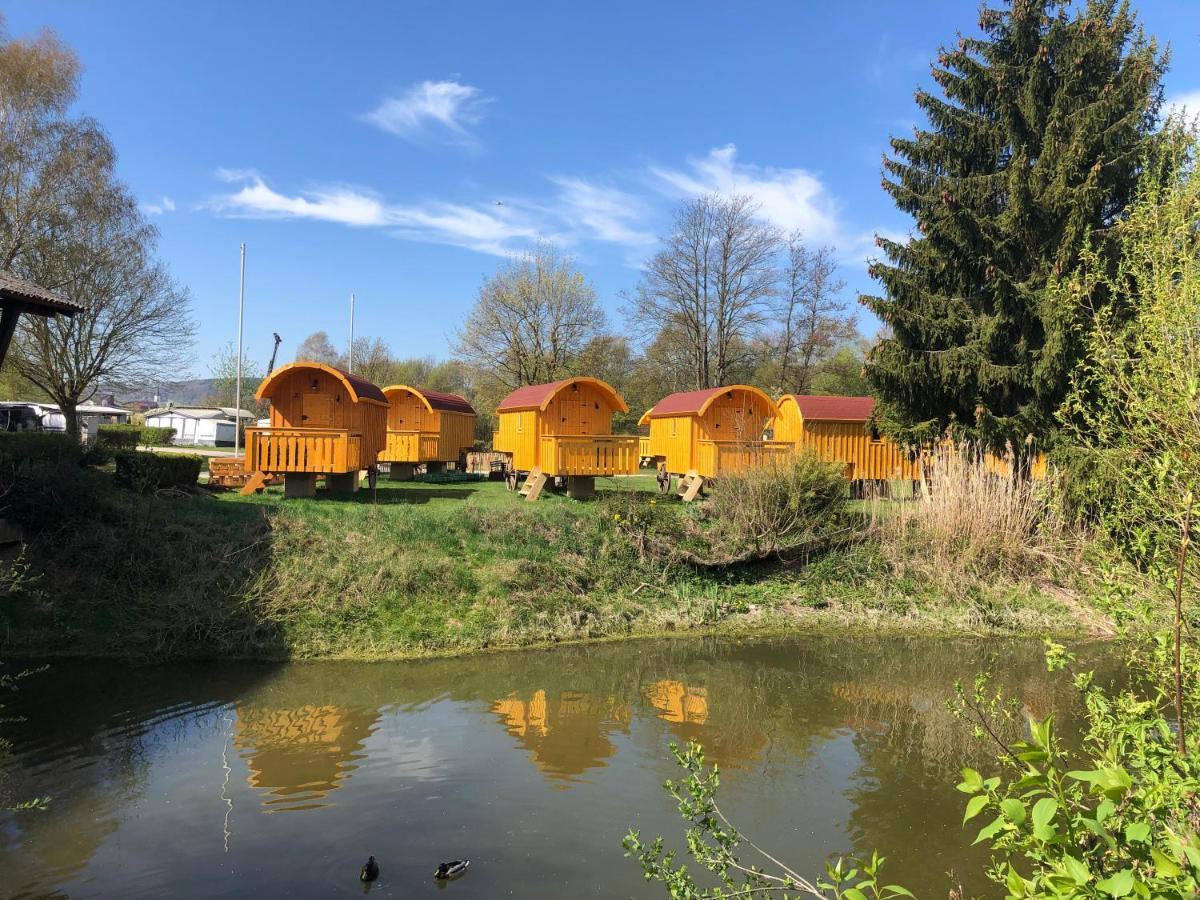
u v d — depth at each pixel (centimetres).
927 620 1434
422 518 1516
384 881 535
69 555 1204
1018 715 904
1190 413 409
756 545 1583
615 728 873
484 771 732
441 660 1147
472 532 1523
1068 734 838
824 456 2159
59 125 2802
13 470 1212
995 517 1566
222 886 526
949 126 1933
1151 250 493
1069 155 1641
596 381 2075
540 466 2012
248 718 873
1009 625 1408
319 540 1373
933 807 677
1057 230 1720
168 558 1238
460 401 3036
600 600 1428
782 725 898
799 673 1134
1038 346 1727
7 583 1093
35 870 544
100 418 6072
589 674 1103
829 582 1560
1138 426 450
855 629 1398
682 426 2262
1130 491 464
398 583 1303
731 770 755
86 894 515
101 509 1284
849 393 4431
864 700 1001
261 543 1330
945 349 1844
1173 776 283
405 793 678
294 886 527
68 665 1034
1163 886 223
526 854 575
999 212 1888
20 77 2738
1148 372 471
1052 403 1675
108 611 1152
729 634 1362
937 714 942
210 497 1554
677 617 1402
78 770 718
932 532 1598
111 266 2870
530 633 1278
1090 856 280
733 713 941
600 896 519
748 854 588
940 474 1675
